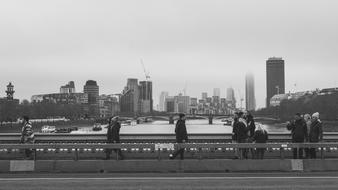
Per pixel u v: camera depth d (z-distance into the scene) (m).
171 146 18.86
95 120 173.12
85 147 18.81
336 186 14.34
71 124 173.38
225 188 14.00
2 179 16.11
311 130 20.81
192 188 14.01
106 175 17.39
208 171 18.73
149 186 14.41
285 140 25.44
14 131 148.38
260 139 21.91
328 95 171.88
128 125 137.75
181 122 20.91
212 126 123.12
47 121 175.38
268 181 15.47
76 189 13.88
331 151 22.28
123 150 21.67
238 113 21.67
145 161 18.75
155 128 113.81
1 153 21.75
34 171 18.61
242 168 18.81
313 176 16.88
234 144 18.92
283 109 178.38
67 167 18.64
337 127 116.44
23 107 183.50
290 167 18.81
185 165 18.77
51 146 18.70
